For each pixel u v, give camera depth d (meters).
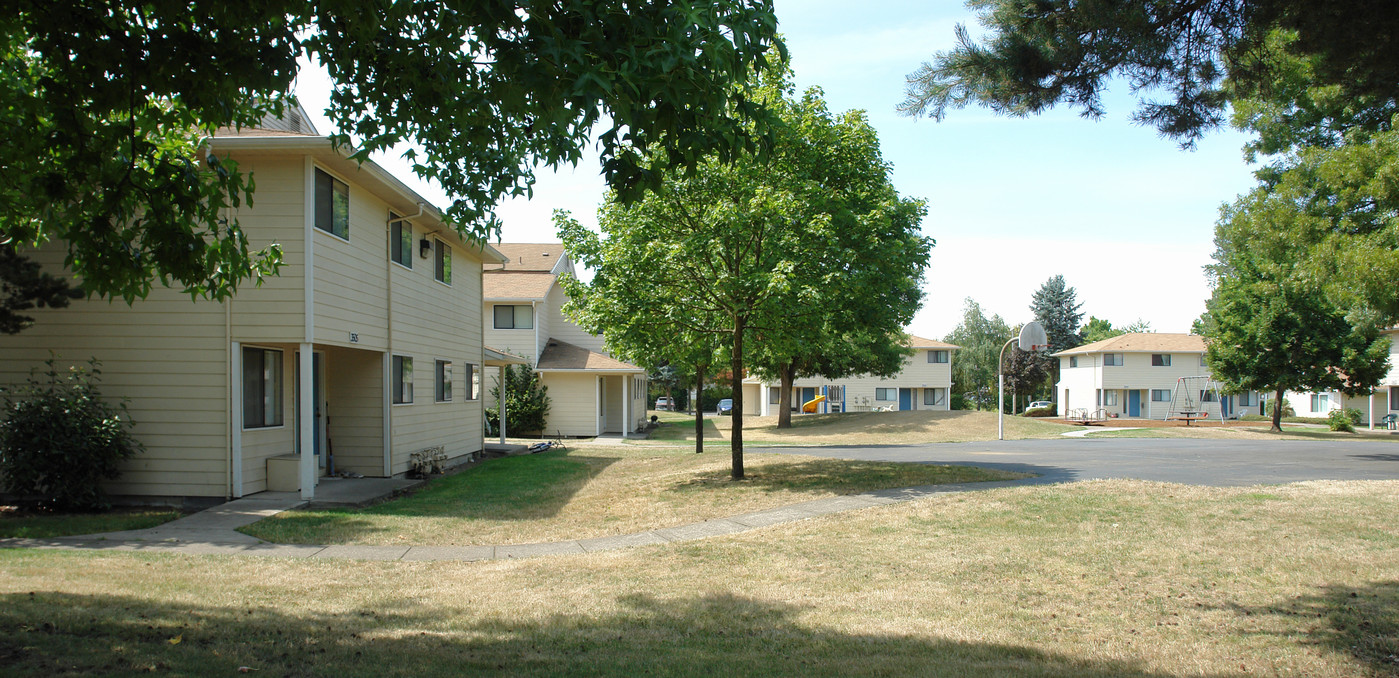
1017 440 27.97
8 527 10.50
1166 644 5.52
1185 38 5.64
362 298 15.03
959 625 6.07
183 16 5.38
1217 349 32.66
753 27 4.98
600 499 13.52
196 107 5.82
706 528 10.46
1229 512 9.89
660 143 5.33
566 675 4.93
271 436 14.16
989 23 6.05
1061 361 57.62
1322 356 30.72
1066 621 6.12
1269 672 4.92
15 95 5.73
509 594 7.29
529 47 4.61
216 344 12.82
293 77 5.71
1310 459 17.00
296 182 12.91
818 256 13.54
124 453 12.09
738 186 13.76
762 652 5.47
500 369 26.12
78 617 5.88
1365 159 11.44
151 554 8.89
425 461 17.34
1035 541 8.69
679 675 4.96
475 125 6.36
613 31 4.70
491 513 12.23
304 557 9.02
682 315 14.23
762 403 57.88
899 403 55.66
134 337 12.73
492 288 33.47
